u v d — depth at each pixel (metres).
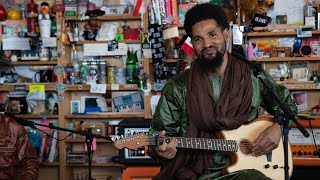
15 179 3.30
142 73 4.28
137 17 4.44
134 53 4.54
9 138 3.29
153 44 4.22
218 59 2.39
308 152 3.55
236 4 4.26
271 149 2.44
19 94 4.62
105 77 4.50
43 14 4.53
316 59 4.18
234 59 2.53
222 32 2.40
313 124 3.54
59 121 4.45
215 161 2.43
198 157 2.42
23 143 3.34
